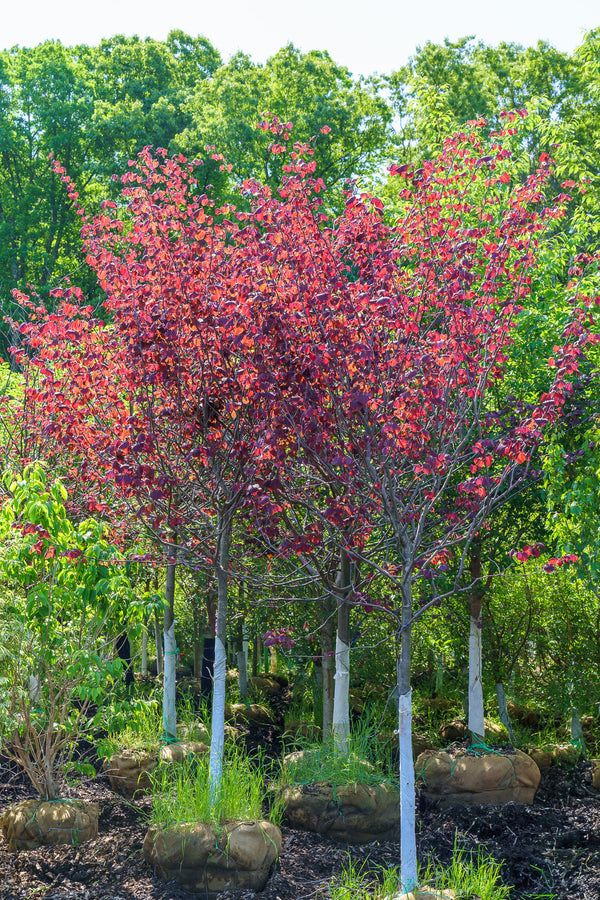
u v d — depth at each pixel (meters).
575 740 10.16
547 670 11.30
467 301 8.08
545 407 6.14
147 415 7.01
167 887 6.12
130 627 7.23
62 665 7.41
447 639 11.45
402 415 5.75
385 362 5.91
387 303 5.51
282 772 8.21
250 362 6.35
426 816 8.10
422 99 12.29
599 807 8.43
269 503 6.40
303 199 6.76
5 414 9.58
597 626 10.64
